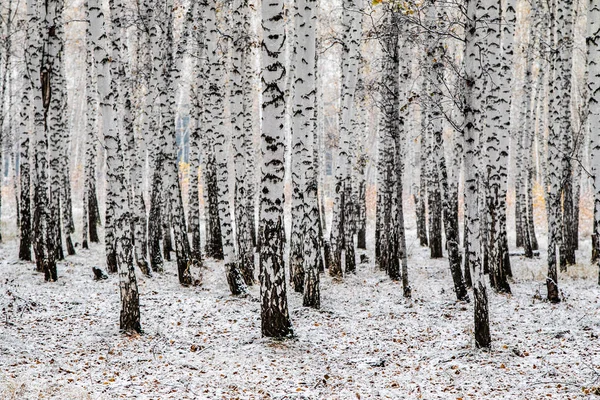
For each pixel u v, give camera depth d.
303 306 12.30
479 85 12.42
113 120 9.74
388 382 7.83
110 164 9.74
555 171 12.74
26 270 14.78
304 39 11.66
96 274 14.32
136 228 15.55
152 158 18.83
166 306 12.05
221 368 8.26
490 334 9.62
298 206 12.30
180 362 8.48
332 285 15.16
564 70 15.61
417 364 8.72
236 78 14.11
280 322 9.73
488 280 15.31
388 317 11.81
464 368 8.30
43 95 13.35
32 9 12.90
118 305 11.83
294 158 12.25
